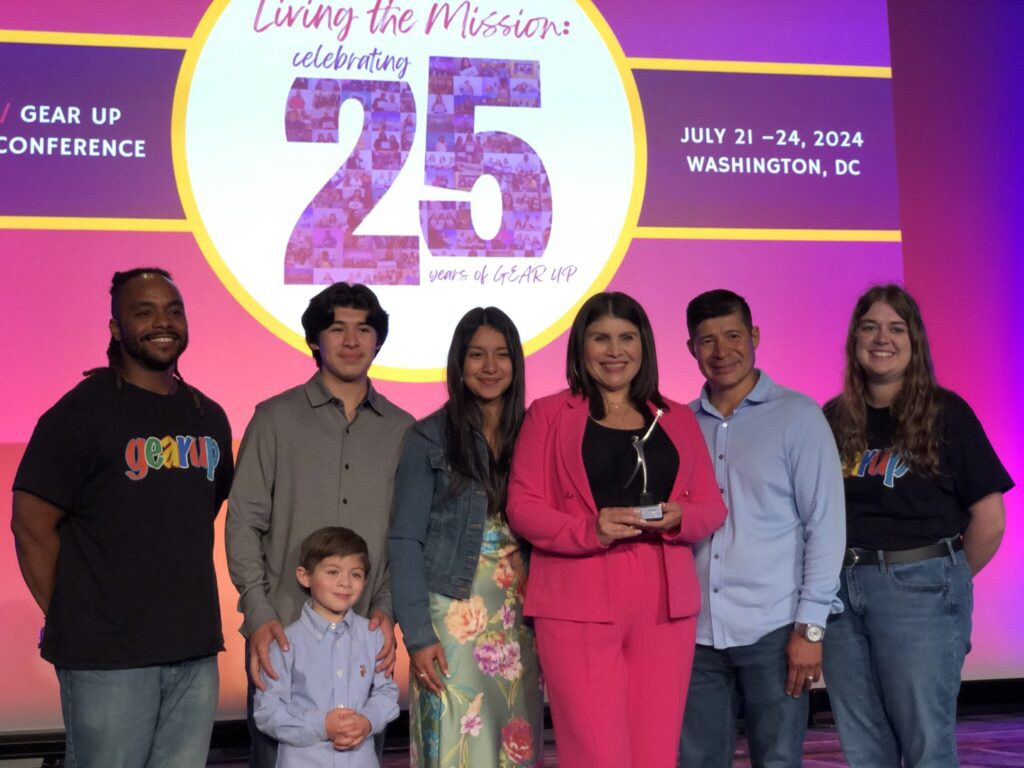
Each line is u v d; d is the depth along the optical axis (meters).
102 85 4.21
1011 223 4.79
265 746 2.53
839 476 2.57
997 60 4.84
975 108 4.81
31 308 4.11
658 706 2.36
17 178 4.12
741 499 2.60
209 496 2.43
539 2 4.48
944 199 4.75
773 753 2.56
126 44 4.23
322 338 2.62
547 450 2.45
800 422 2.59
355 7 4.36
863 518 2.62
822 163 4.62
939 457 2.58
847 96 4.67
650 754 2.35
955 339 4.70
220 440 2.49
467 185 4.36
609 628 2.34
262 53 4.29
